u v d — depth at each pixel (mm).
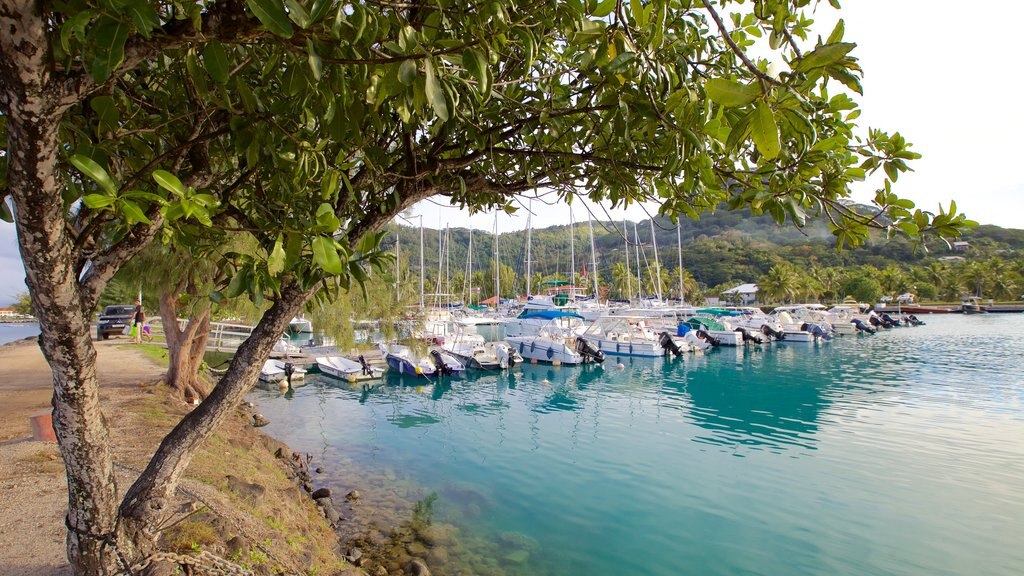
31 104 1386
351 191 2061
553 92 2754
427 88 1520
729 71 2566
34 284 1751
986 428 14781
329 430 15344
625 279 78938
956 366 25016
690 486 10969
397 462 12508
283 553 5797
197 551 4492
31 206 1560
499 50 2064
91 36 1287
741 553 8320
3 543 4742
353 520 9242
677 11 2424
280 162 2467
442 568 7766
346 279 2004
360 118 2010
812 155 1756
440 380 23234
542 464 12359
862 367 25547
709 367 26516
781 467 12023
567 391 21047
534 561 8023
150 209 2271
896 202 1997
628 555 8242
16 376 14375
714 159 2164
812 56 1309
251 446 10555
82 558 2379
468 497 10406
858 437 14195
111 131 2088
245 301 12016
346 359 25234
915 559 8133
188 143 2117
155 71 2678
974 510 9695
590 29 1762
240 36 1533
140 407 10461
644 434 14828
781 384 21844
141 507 2684
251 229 2422
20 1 1246
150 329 25766
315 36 1544
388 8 1712
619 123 1867
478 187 3250
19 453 7191
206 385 14516
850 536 8812
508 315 58312
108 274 2215
